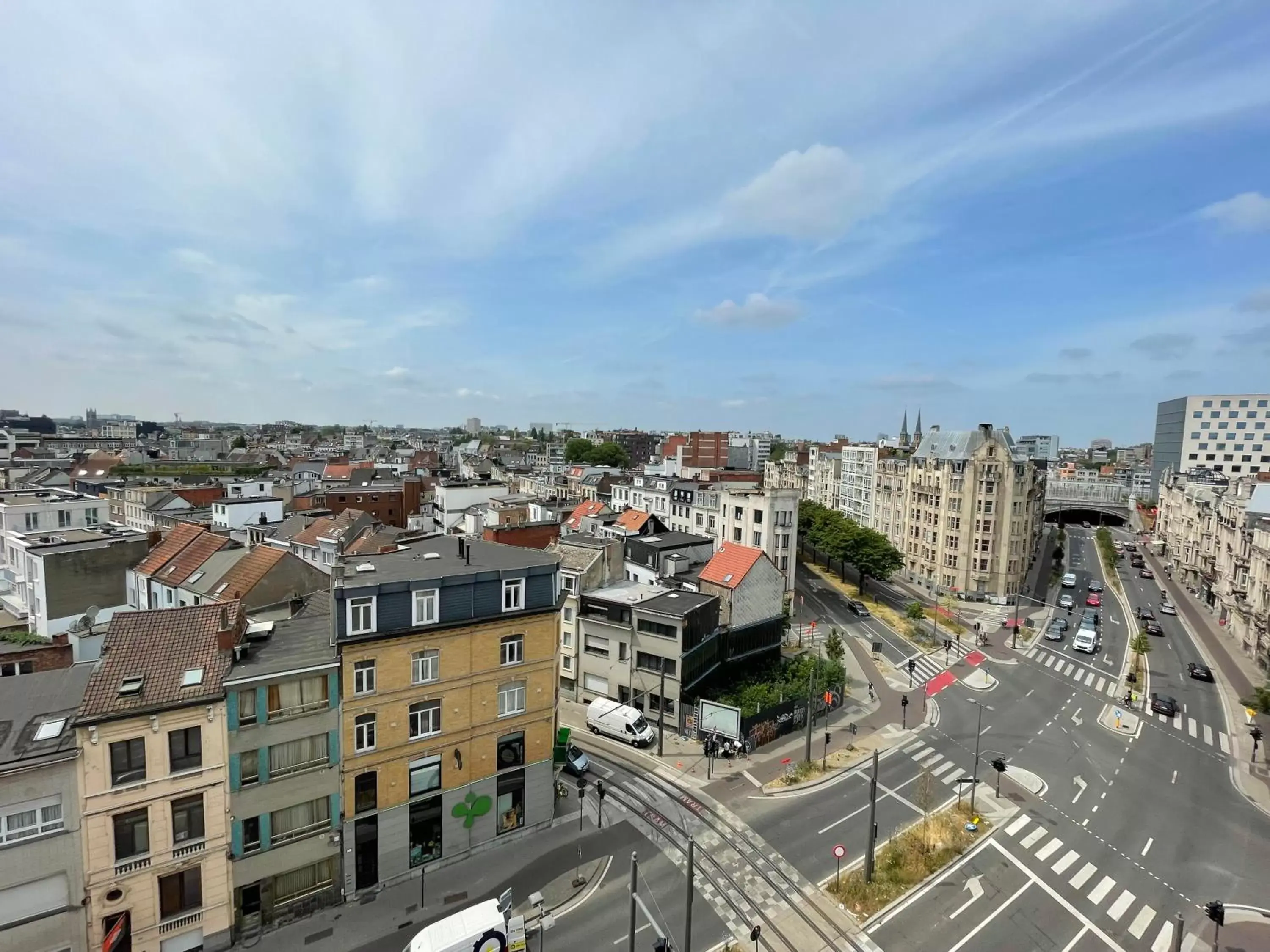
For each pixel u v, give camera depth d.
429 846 33.72
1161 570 125.94
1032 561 122.19
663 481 126.00
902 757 48.78
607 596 57.06
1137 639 70.19
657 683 52.12
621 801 41.25
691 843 23.97
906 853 36.38
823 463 169.75
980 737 51.62
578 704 56.31
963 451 107.06
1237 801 43.66
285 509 106.75
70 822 23.75
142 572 57.94
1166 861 36.69
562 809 39.88
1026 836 38.78
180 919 26.34
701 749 48.59
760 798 42.22
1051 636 81.38
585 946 29.12
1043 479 142.25
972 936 30.42
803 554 129.12
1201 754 50.62
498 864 34.47
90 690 25.17
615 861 35.25
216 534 60.19
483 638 34.53
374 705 31.14
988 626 87.31
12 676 31.67
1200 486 117.31
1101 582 113.12
